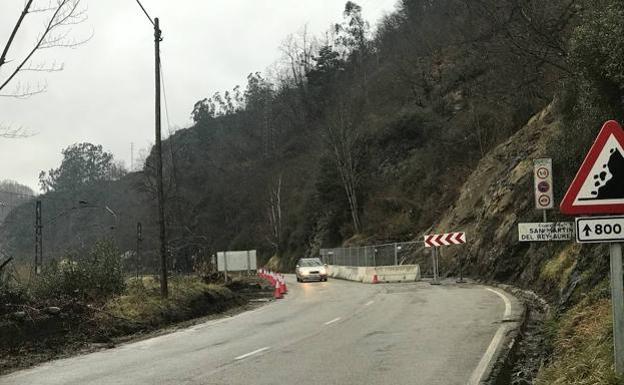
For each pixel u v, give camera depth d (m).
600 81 11.25
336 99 77.12
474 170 39.16
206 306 22.48
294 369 9.41
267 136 108.62
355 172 59.25
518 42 15.68
